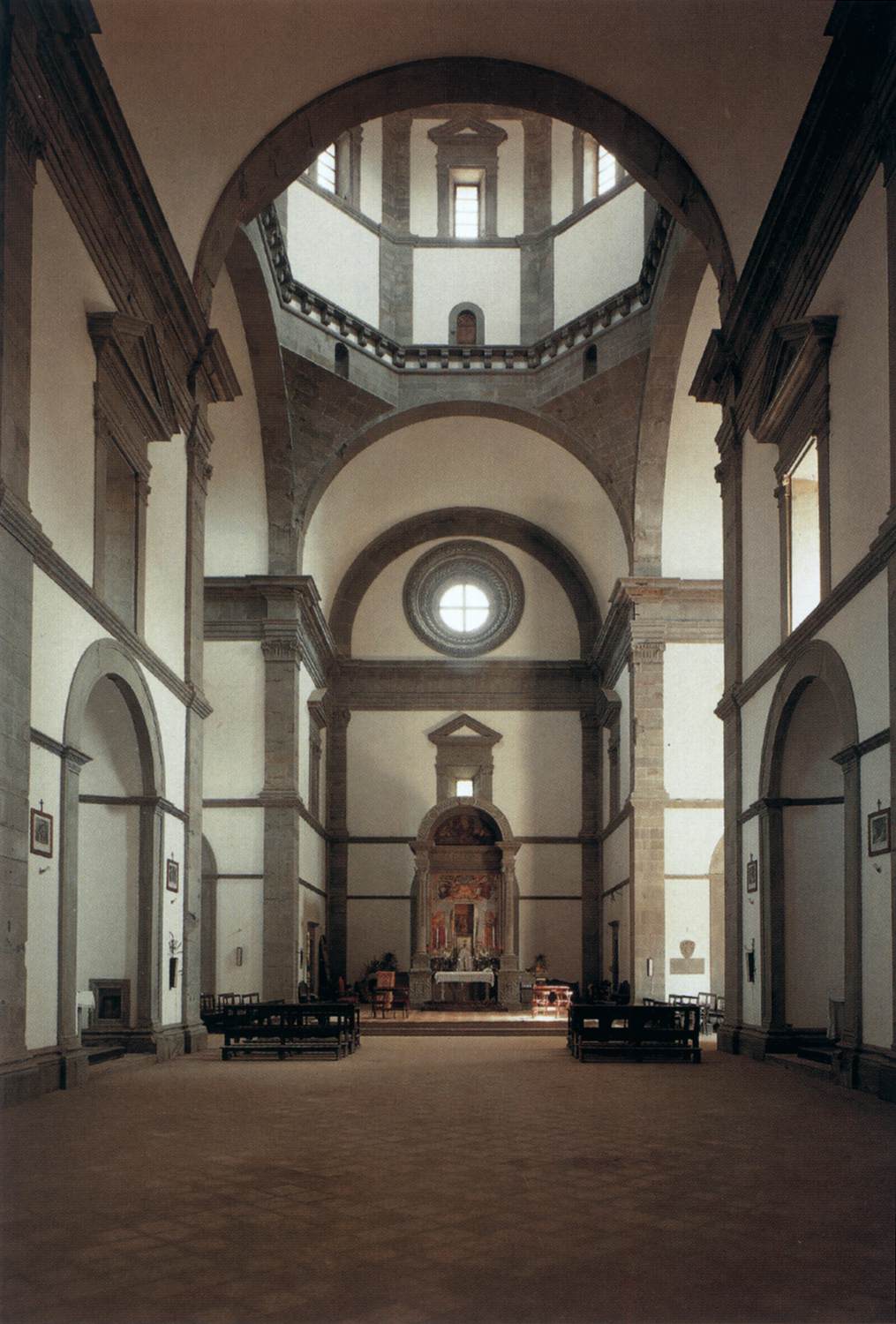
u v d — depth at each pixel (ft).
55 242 40.22
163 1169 26.40
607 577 104.88
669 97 54.03
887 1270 18.53
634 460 89.20
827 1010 53.01
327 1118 34.50
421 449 101.65
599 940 109.81
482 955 108.68
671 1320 16.24
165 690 56.39
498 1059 56.54
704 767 87.10
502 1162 27.35
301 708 94.22
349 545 112.37
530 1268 18.56
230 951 86.22
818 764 54.03
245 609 90.48
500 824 105.50
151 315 52.13
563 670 114.62
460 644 115.75
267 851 87.25
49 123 37.91
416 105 58.75
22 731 35.68
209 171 55.36
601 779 112.68
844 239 43.39
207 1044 63.77
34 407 38.34
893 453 37.40
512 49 55.01
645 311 84.28
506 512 114.62
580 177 94.68
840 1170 26.53
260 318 79.25
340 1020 57.77
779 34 44.78
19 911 35.55
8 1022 35.19
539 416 93.71
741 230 55.72
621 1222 21.45
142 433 51.98
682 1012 56.29
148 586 54.24
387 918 111.75
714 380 63.93
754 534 58.95
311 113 56.59
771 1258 19.20
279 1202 23.03
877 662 39.83
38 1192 23.95
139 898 52.95
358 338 91.76
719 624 88.17
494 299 96.78
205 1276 18.16
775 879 53.88
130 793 53.21
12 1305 16.87
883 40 37.37
